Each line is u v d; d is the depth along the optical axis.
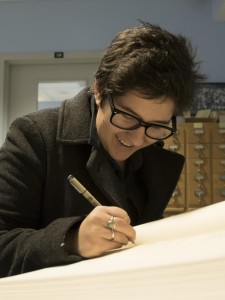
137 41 0.55
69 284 0.33
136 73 0.52
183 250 0.37
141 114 0.55
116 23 2.60
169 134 0.61
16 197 0.60
